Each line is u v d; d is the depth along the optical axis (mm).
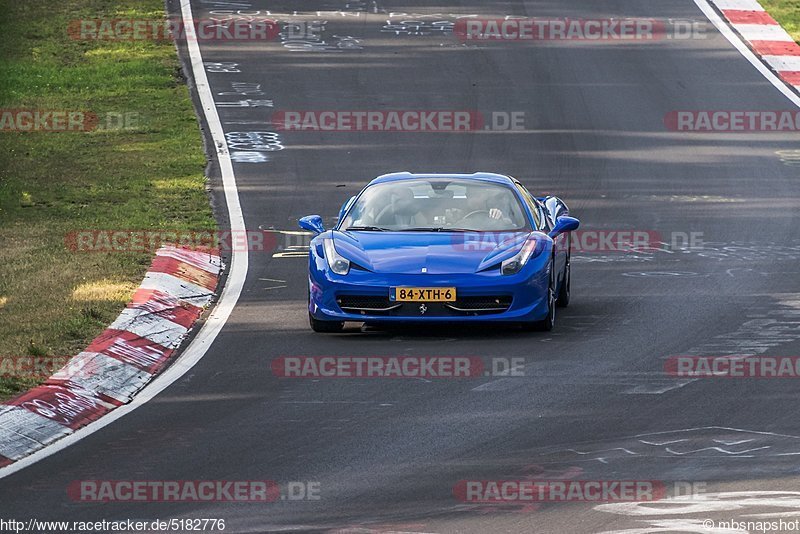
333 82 102875
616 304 48094
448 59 110500
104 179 73750
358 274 42500
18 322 41750
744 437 30594
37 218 62688
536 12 128250
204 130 88375
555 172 78500
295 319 45469
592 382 36250
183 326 44281
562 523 24672
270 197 70562
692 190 74062
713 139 88125
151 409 33812
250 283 51656
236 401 34500
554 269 44812
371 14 127188
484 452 29469
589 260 57188
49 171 75625
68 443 30703
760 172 79188
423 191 47250
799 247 59688
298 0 132500
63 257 53156
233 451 29719
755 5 131500
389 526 24547
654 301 48531
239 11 127438
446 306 42219
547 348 40812
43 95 98562
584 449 29672
